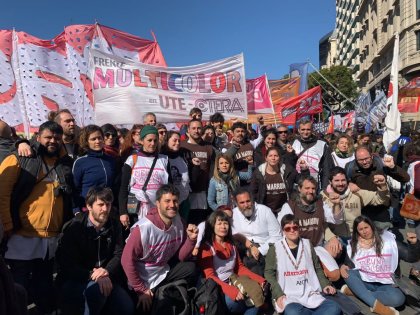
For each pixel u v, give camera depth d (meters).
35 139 3.89
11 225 3.55
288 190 5.57
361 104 17.03
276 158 5.48
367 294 4.33
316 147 6.27
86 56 7.68
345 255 4.80
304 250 4.25
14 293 2.00
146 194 4.50
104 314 3.79
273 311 4.29
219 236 4.21
